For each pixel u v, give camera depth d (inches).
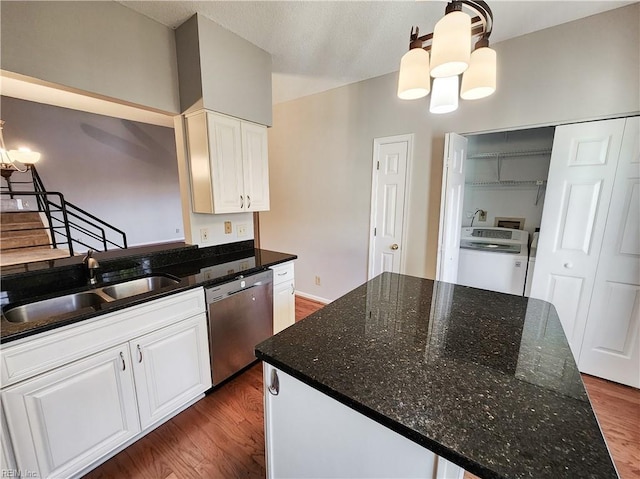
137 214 270.7
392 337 41.5
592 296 80.4
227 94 80.7
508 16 73.2
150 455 58.5
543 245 85.7
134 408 58.3
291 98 135.9
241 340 81.1
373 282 69.1
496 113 88.5
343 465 33.3
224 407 71.9
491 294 60.4
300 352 37.4
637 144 70.0
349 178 124.6
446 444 23.5
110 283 67.4
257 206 94.1
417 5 68.6
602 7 69.4
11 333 42.3
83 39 62.1
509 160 121.2
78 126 230.7
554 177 81.7
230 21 75.2
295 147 140.5
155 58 74.9
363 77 111.5
